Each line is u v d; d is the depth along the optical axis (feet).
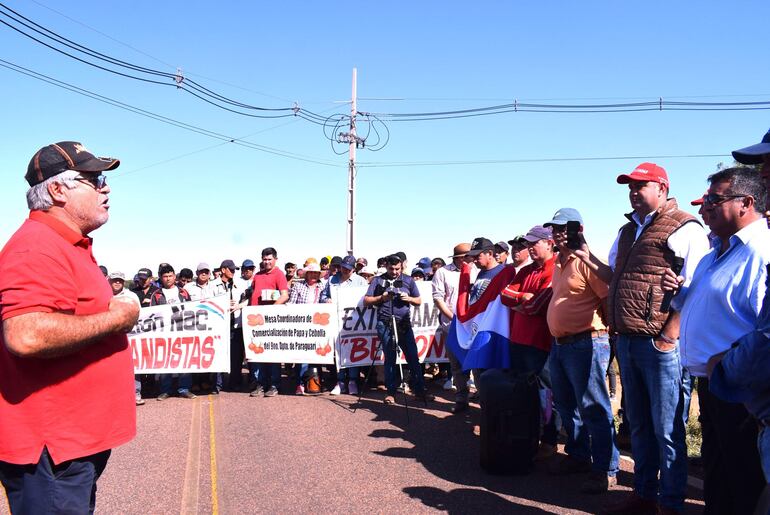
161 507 14.60
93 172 8.20
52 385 7.50
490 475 16.60
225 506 14.60
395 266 26.94
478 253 22.66
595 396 14.98
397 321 26.58
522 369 18.57
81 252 8.14
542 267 18.15
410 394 28.91
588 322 14.94
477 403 26.53
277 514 14.03
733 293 9.79
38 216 7.95
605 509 13.70
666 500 12.43
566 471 16.52
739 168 10.17
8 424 7.37
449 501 14.61
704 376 10.39
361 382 31.58
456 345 23.57
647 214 13.03
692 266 12.04
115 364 8.18
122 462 18.26
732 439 10.00
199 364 28.91
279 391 30.63
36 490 7.52
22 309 7.06
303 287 32.22
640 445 13.29
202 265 32.60
